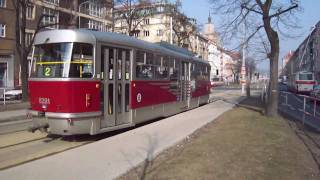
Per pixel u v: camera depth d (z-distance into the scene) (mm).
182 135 12914
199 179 7512
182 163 8773
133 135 12844
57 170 8211
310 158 10039
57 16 47750
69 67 11508
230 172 8039
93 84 11875
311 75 57156
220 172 8016
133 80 14164
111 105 12781
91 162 8938
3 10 44750
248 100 34531
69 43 11648
